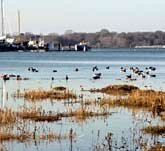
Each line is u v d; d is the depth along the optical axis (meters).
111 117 33.88
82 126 30.36
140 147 24.47
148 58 173.12
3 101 42.66
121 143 25.42
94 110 36.47
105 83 66.25
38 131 28.28
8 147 24.59
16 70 99.25
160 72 91.81
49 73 89.62
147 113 35.72
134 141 25.83
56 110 36.59
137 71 85.94
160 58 173.00
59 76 81.19
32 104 40.16
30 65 120.31
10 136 26.58
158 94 43.78
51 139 26.44
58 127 29.84
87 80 72.25
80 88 57.19
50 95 46.19
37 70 96.44
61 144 25.41
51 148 24.55
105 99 41.75
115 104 40.19
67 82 68.00
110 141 25.70
